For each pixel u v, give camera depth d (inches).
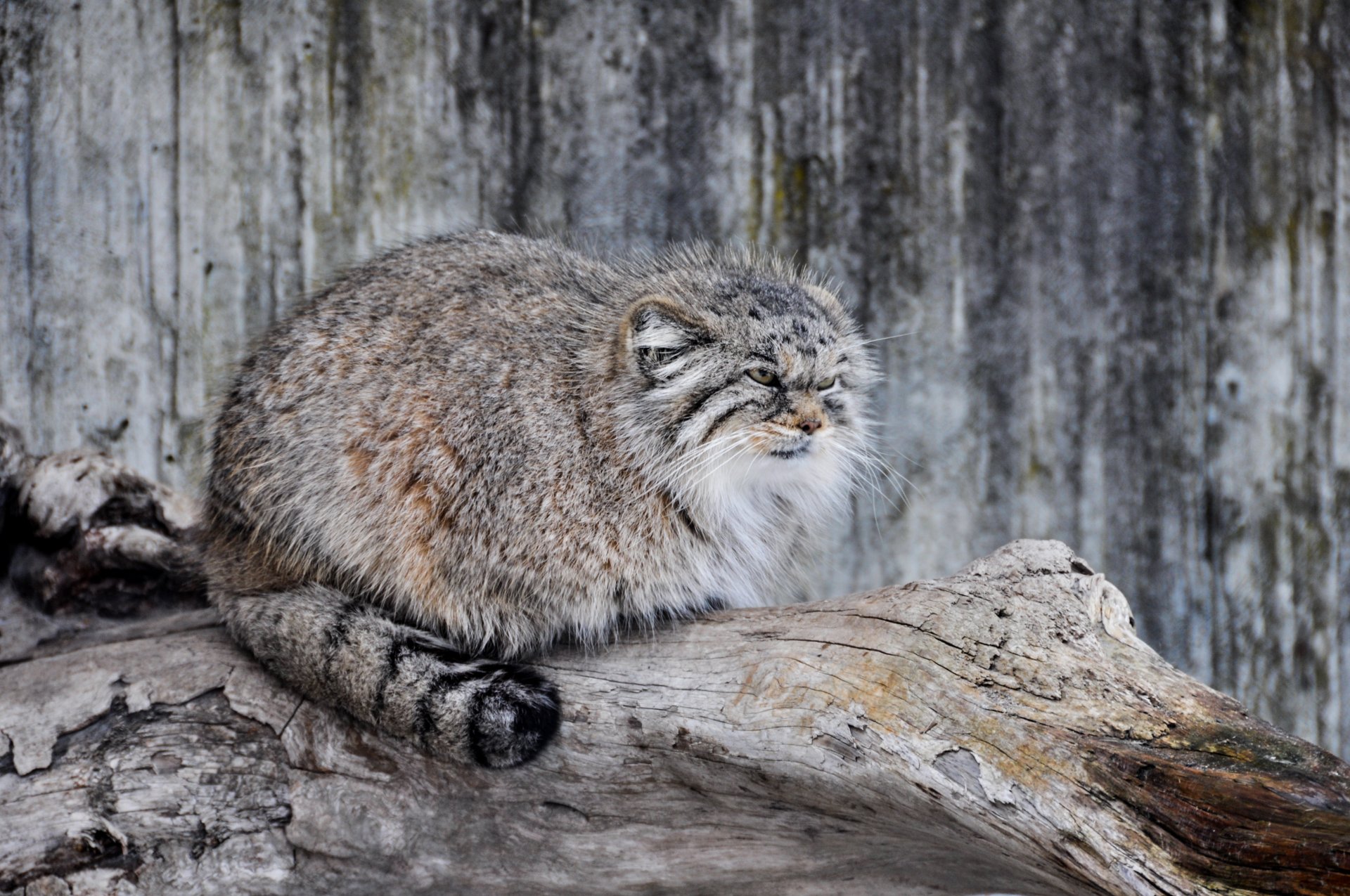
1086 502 443.5
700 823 242.1
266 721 251.0
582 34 422.0
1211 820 171.6
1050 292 440.1
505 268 294.7
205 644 268.7
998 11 433.1
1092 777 186.1
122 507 320.8
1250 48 445.4
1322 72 450.0
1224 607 449.4
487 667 248.8
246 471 280.7
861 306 434.9
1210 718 194.1
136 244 412.8
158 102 411.2
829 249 433.1
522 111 422.3
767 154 429.4
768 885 249.0
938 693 209.8
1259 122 448.1
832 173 431.2
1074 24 436.8
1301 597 452.8
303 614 254.8
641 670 250.5
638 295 285.6
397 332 279.1
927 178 434.3
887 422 434.3
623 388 267.6
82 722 248.4
